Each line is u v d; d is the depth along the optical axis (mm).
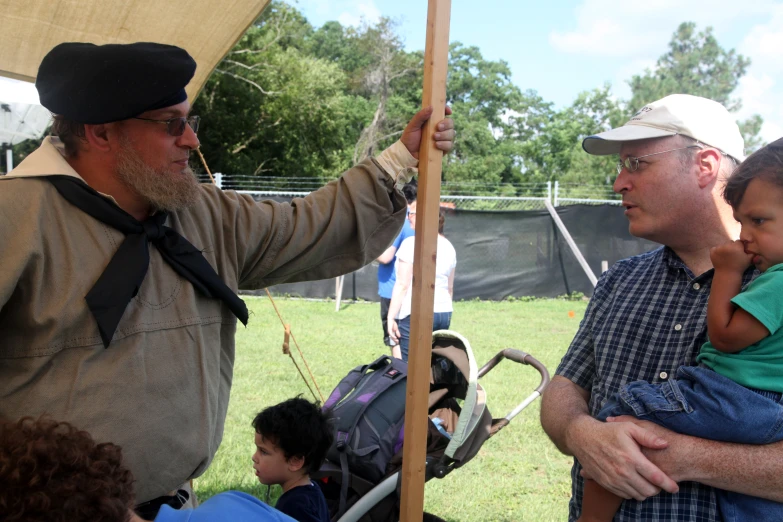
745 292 1515
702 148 1745
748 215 1513
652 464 1545
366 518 2576
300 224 2066
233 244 1983
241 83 30781
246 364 6871
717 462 1497
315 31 52844
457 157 50000
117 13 2473
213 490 3758
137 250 1653
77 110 1613
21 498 1006
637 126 1804
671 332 1744
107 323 1564
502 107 55469
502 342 8297
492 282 12125
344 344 7992
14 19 2430
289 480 2502
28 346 1560
